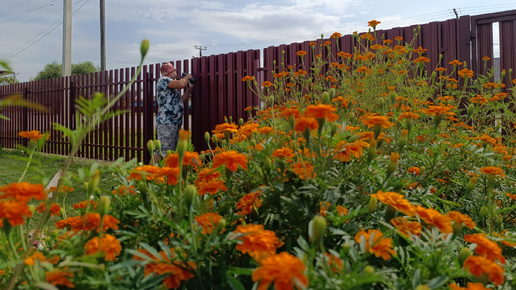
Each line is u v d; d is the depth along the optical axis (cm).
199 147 700
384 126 141
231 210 127
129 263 89
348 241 101
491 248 106
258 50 634
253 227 101
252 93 634
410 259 102
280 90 443
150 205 129
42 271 83
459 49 483
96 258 94
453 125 265
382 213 137
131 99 781
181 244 100
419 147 211
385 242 99
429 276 97
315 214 124
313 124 132
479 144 245
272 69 619
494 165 231
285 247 125
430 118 317
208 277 108
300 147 161
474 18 480
